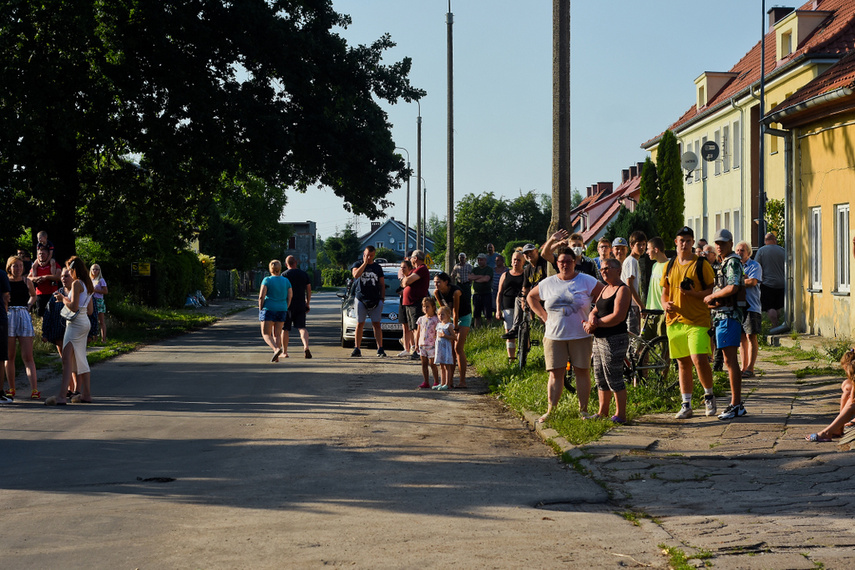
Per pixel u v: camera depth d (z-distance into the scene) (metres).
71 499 6.70
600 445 8.51
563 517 6.14
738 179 35.62
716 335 9.85
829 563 4.86
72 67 23.73
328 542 5.54
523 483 7.25
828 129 18.20
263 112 25.73
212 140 25.08
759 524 5.71
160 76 25.05
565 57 13.00
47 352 18.20
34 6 22.92
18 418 10.61
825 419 9.45
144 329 26.12
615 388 9.66
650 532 5.66
